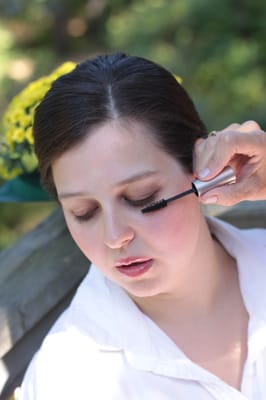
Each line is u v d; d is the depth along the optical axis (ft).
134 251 2.94
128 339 3.16
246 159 3.01
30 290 3.66
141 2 14.25
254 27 12.30
